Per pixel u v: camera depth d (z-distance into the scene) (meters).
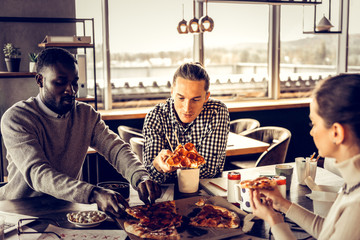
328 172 2.12
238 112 4.94
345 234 0.99
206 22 3.39
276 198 1.33
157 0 4.70
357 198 0.99
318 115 1.05
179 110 1.96
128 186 1.71
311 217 1.31
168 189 1.82
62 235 1.35
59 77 1.73
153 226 1.39
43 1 4.01
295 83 5.50
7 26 3.89
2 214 1.54
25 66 4.00
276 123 5.15
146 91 4.88
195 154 1.79
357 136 1.00
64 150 1.89
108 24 4.54
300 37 5.39
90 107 2.01
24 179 1.81
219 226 1.40
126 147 1.95
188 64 1.92
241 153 3.10
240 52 5.18
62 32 4.09
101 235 1.36
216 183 1.92
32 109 1.79
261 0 3.75
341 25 5.64
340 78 1.03
